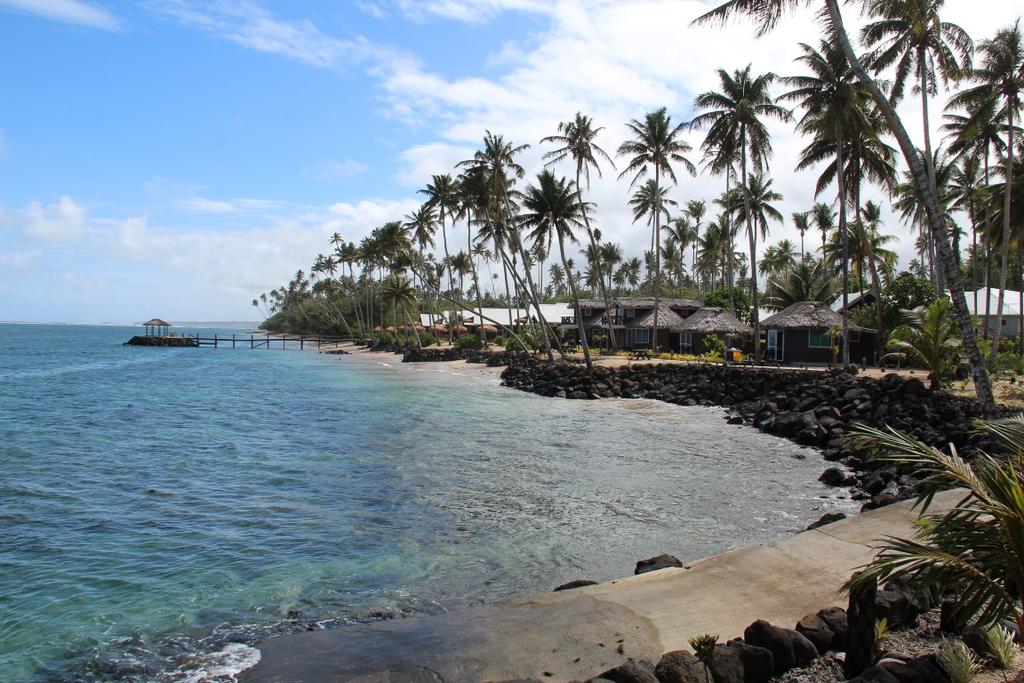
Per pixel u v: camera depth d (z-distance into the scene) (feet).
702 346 178.09
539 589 31.09
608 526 41.11
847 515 42.57
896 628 21.98
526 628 23.67
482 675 20.95
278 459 61.98
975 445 56.85
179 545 37.55
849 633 19.03
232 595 30.50
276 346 369.91
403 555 35.99
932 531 16.38
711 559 28.71
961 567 14.96
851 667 18.92
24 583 31.91
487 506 45.65
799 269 194.39
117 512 44.16
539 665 21.11
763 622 20.71
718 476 54.70
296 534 39.63
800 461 60.85
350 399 116.26
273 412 97.91
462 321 304.09
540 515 43.52
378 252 288.71
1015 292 153.58
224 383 149.07
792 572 26.73
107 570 33.65
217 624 27.40
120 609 28.96
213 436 75.61
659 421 87.86
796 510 44.55
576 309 141.49
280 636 25.77
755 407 92.02
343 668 22.29
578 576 32.78
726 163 133.80
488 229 186.39
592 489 50.31
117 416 93.20
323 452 65.57
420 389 135.44
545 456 63.21
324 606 29.22
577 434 76.59
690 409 100.42
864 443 19.24
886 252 146.92
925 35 76.43
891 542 17.56
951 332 79.36
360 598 30.12
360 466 58.75
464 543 37.99
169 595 30.50
